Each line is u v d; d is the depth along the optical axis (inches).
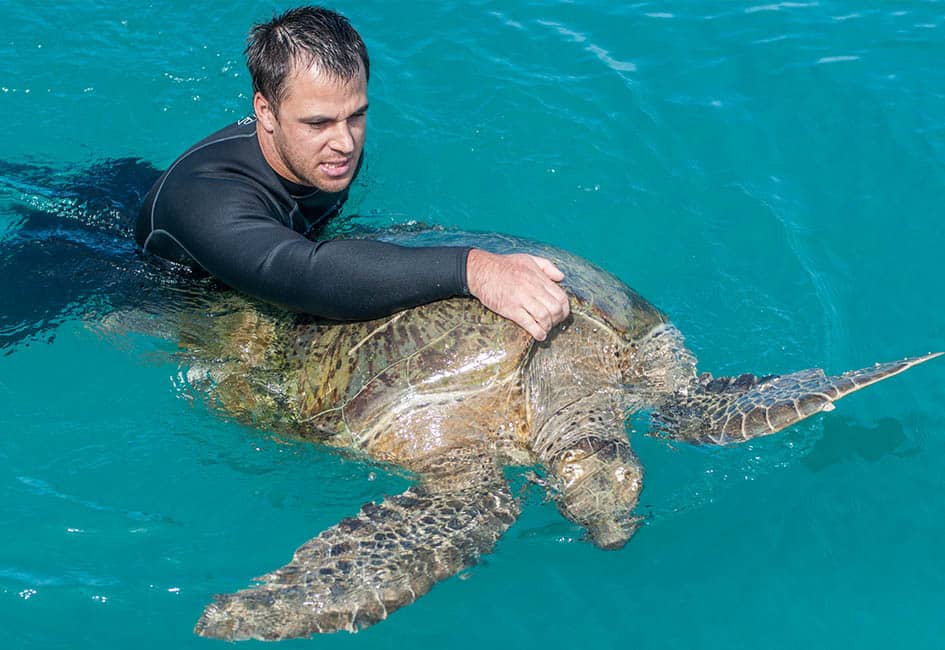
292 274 157.8
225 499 169.8
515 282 155.9
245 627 140.5
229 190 170.9
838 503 170.1
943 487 172.4
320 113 163.3
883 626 152.3
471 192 241.3
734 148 253.8
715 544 164.1
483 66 279.0
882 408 186.9
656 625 153.2
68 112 260.7
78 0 295.4
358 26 292.0
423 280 156.9
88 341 191.9
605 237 230.8
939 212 232.7
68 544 161.5
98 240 202.5
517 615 154.8
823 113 261.9
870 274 218.5
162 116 262.8
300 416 167.9
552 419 161.8
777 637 151.2
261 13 293.7
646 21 296.5
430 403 159.5
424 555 149.5
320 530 165.3
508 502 157.9
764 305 211.0
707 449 176.6
